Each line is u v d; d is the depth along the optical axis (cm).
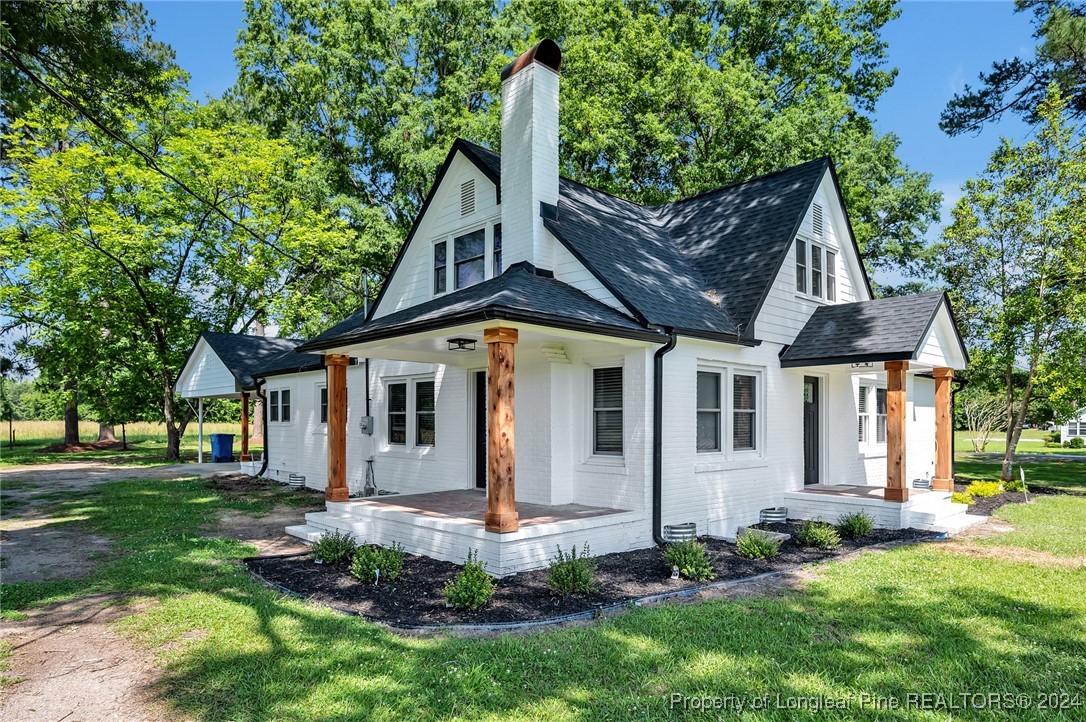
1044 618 575
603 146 2130
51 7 923
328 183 2788
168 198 2339
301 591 668
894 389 1037
